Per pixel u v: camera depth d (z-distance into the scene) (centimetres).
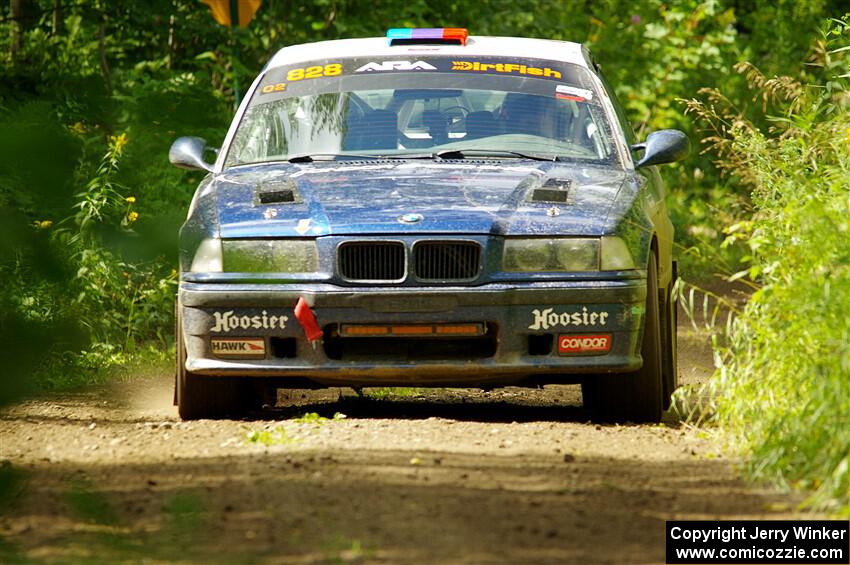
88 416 2389
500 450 1911
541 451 1909
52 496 1538
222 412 2427
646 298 2338
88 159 823
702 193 7231
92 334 864
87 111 883
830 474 1625
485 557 1272
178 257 970
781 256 2061
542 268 2238
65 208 790
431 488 1598
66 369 851
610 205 2336
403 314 2209
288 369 2256
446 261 2230
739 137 2664
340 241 2227
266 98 2841
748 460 1806
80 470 1744
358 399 2853
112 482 1655
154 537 1346
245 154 2723
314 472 1694
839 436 1639
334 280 2227
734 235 2173
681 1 7612
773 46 8000
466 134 2702
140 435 2136
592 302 2225
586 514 1490
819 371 1780
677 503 1570
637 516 1492
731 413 1983
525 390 3077
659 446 2002
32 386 814
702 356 3691
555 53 2942
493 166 2545
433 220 2239
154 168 991
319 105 2784
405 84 2816
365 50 2950
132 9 5188
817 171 2423
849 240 1912
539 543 1342
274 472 1694
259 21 6347
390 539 1336
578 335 2231
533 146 2678
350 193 2369
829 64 2988
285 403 2820
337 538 1334
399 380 2283
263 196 2392
